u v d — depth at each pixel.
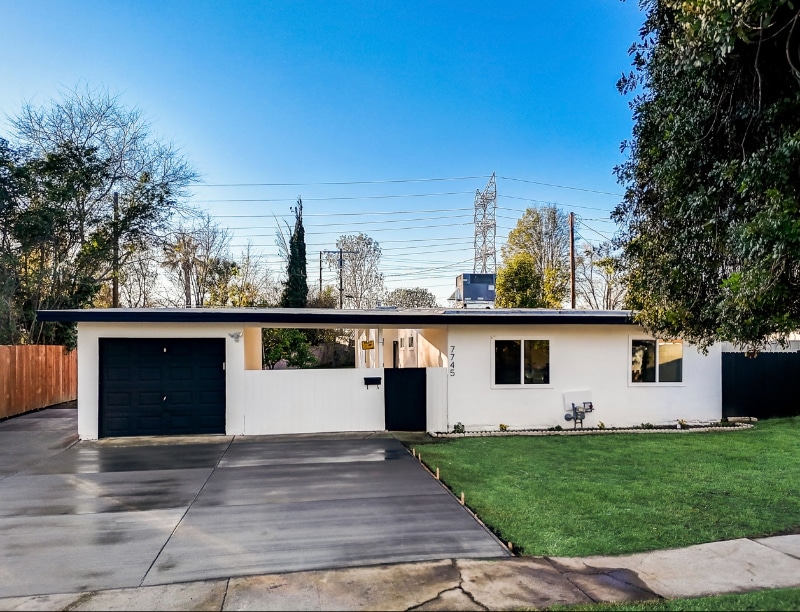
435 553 5.10
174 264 32.56
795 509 6.49
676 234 5.88
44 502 6.86
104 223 23.98
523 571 4.70
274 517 6.20
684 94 5.39
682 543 5.40
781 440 11.15
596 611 3.95
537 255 44.28
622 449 10.23
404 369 12.38
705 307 5.79
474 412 12.61
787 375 14.31
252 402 11.89
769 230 4.32
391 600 4.15
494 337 12.75
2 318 18.94
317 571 4.69
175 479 7.99
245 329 13.86
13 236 20.14
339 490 7.34
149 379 11.55
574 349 13.05
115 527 5.88
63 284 21.83
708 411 13.52
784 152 4.32
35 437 11.68
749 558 5.03
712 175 5.17
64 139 23.08
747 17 4.12
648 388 13.28
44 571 4.73
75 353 20.39
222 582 4.48
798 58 4.59
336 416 12.20
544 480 7.82
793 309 4.74
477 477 8.02
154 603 4.11
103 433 11.36
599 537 5.54
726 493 7.15
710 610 3.95
